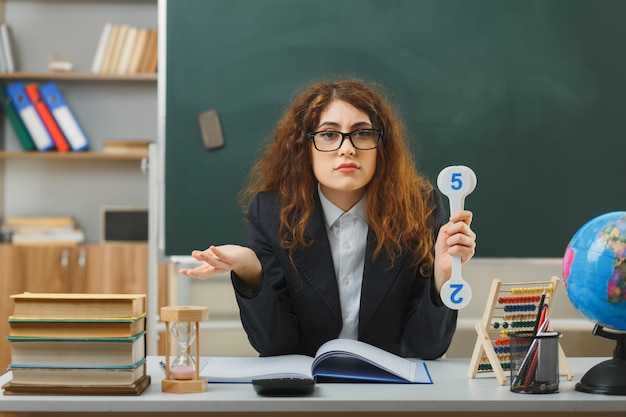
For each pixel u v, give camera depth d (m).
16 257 3.64
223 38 3.28
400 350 1.74
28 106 3.89
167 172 3.26
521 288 1.47
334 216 1.71
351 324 1.71
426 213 1.73
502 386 1.39
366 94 1.68
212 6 3.28
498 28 3.28
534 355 1.32
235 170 3.26
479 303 3.72
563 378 1.47
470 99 3.28
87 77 3.89
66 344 1.30
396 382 1.42
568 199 3.28
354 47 3.28
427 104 3.28
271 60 3.28
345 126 1.62
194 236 3.26
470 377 1.47
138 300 1.35
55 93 3.91
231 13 3.28
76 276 3.64
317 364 1.43
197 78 3.27
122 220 3.77
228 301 3.69
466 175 1.45
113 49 3.92
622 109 3.29
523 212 3.27
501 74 3.28
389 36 3.28
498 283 1.45
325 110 1.64
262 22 3.28
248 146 3.26
